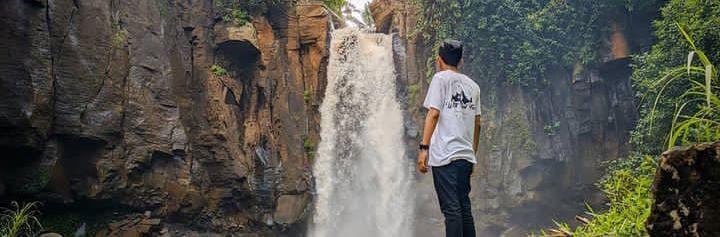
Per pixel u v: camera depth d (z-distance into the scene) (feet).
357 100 70.79
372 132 70.28
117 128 48.70
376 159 69.46
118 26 50.57
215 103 57.98
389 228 67.46
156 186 51.75
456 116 10.92
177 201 53.26
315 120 67.67
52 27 44.96
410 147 68.95
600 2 62.90
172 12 57.06
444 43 11.75
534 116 65.10
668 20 44.47
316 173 65.77
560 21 65.21
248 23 61.98
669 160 6.82
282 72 64.90
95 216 48.88
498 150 64.59
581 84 65.41
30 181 43.14
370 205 68.13
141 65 51.85
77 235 47.09
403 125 69.77
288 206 60.39
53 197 44.91
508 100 65.46
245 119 61.67
